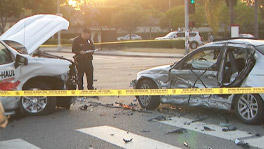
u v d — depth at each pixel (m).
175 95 7.75
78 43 10.06
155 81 8.10
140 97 8.42
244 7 47.72
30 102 7.77
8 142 5.98
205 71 7.30
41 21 8.22
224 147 5.56
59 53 34.91
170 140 5.95
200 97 7.36
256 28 32.88
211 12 31.08
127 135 6.27
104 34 40.62
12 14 47.56
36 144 5.86
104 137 6.18
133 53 33.25
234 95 6.93
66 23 8.37
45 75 7.77
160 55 29.95
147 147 5.60
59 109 8.55
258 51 6.82
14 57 7.41
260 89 6.53
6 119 3.62
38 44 7.81
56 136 6.29
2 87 7.18
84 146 5.71
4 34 8.34
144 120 7.32
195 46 38.25
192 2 24.84
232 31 22.92
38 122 7.29
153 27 63.72
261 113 6.61
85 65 10.16
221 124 6.86
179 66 7.77
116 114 7.90
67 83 8.40
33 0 49.47
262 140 5.90
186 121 7.20
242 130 6.50
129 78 14.66
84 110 8.39
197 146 5.62
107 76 15.54
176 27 55.56
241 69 7.19
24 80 7.56
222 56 7.10
